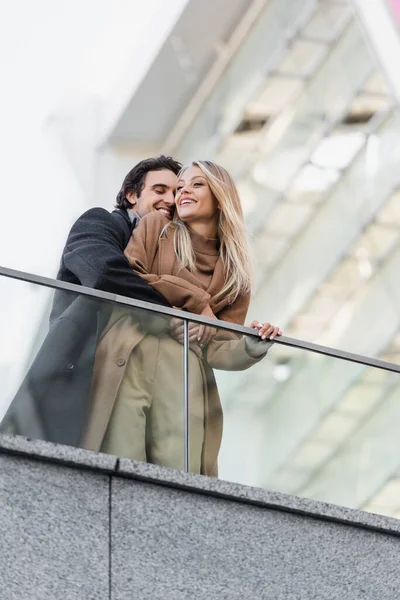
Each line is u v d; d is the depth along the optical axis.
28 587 7.11
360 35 28.19
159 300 8.60
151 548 7.59
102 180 33.12
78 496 7.52
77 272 8.51
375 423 8.81
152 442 7.98
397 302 28.98
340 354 8.84
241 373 8.45
